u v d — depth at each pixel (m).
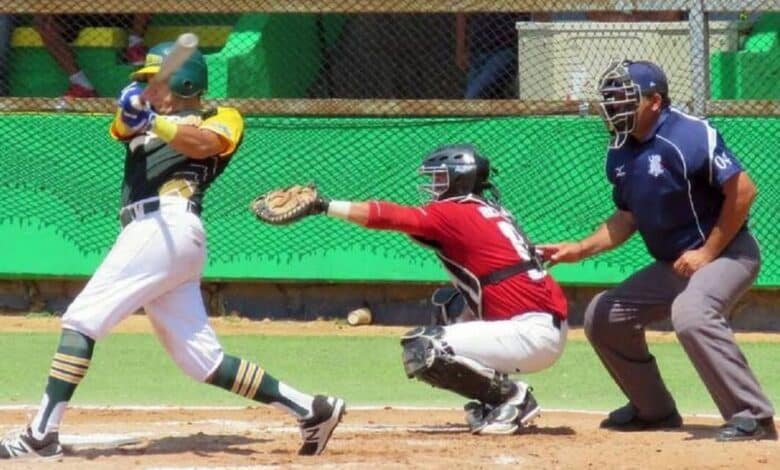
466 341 20.95
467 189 21.42
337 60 38.03
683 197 21.12
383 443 20.58
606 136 33.66
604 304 22.00
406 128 34.28
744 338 33.62
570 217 33.88
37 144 35.12
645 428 22.56
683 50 34.34
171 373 29.12
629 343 22.02
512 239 21.38
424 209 21.12
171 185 18.47
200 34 39.69
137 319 35.53
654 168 21.09
